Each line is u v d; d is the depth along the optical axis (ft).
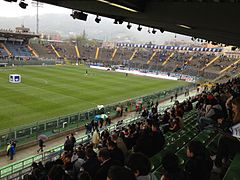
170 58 302.66
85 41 540.93
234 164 15.08
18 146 68.64
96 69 251.39
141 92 153.48
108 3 37.11
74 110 104.47
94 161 20.93
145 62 302.86
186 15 37.50
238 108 17.87
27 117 90.99
